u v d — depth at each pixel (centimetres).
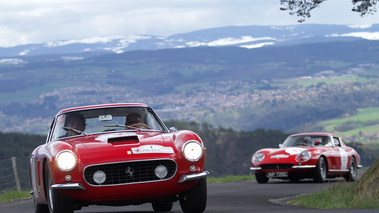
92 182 948
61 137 1116
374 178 1283
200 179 1009
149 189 955
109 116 1159
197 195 1014
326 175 2581
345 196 1240
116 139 1009
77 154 960
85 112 1164
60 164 945
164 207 1267
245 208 1214
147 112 1191
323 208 1141
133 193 952
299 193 1811
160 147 976
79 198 954
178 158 972
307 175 2538
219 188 2334
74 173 943
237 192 1966
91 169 945
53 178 954
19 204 1803
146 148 968
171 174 969
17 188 2728
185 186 982
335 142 2748
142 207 1427
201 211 1047
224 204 1411
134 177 953
